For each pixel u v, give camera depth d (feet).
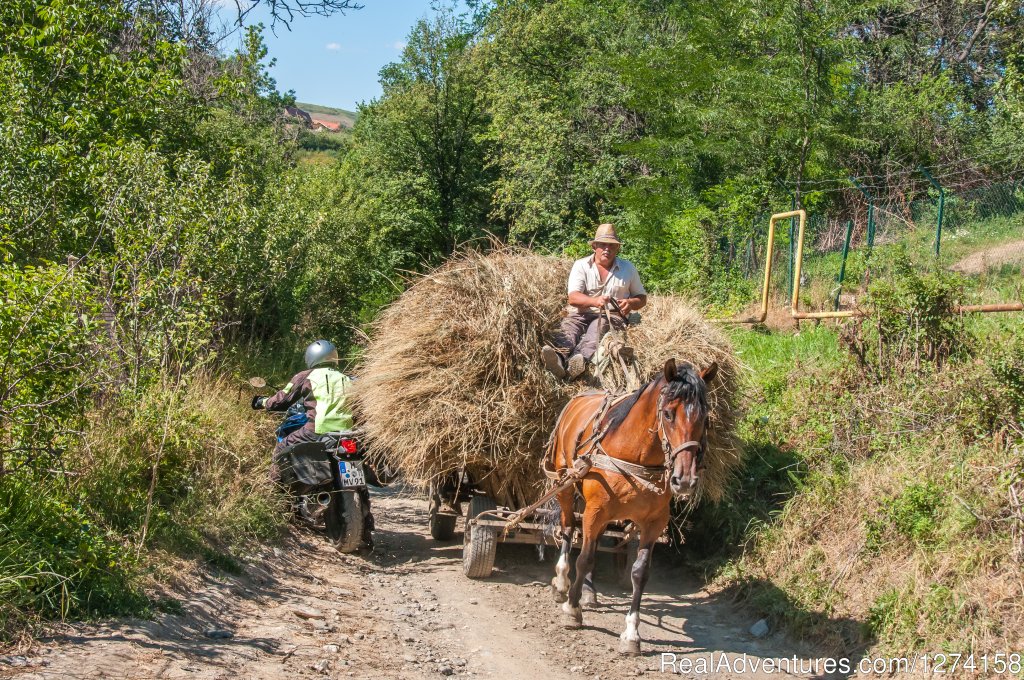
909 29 84.28
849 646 18.45
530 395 21.99
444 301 23.15
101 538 16.87
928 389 23.56
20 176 29.22
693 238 55.16
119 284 24.67
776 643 19.67
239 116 64.59
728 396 22.40
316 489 25.21
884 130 71.15
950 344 25.41
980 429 21.09
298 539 24.61
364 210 81.15
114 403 21.43
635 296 24.07
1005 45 77.41
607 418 18.95
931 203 54.54
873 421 24.27
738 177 60.49
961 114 74.28
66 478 18.01
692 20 70.38
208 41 55.88
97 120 36.68
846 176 65.92
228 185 35.53
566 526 20.95
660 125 71.51
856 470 22.63
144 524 18.51
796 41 61.93
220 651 15.47
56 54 35.94
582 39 97.55
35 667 12.92
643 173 83.56
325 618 18.79
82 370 18.63
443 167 117.50
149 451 21.22
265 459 26.40
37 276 17.62
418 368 22.35
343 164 103.65
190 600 17.35
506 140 93.71
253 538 22.39
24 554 15.08
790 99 61.36
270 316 41.86
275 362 39.40
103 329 21.44
